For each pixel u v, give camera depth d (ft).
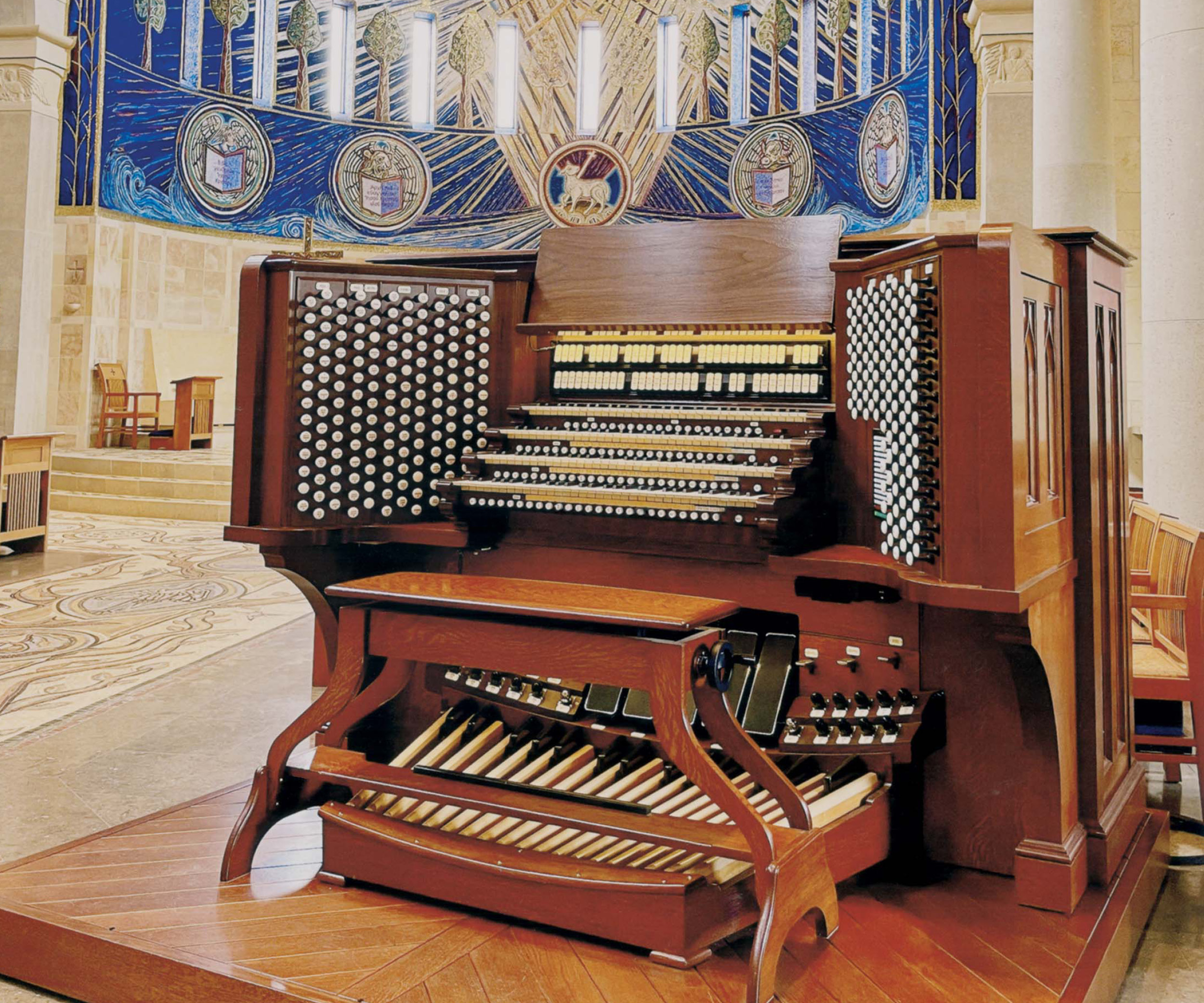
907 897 8.98
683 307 11.30
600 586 9.43
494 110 57.26
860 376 10.10
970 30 37.06
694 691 7.94
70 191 47.96
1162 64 15.33
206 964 7.47
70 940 7.99
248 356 11.07
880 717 9.50
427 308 11.80
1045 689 8.64
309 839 10.10
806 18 49.19
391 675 9.24
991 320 7.98
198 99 51.19
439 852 8.50
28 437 30.48
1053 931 8.32
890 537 9.33
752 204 52.80
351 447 11.39
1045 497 8.79
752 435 10.58
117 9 47.65
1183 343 15.14
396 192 57.11
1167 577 12.89
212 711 15.57
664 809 9.06
